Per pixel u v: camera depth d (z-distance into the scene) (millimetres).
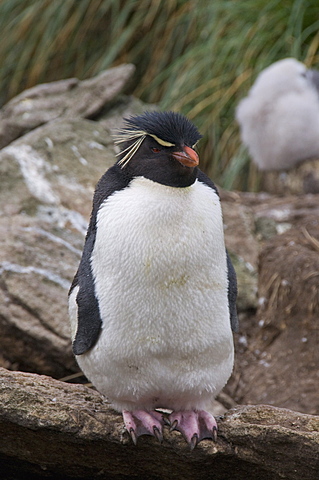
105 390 7070
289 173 18078
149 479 7656
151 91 20953
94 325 6730
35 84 22125
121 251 6547
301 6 20109
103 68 20828
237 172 19141
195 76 20391
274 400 11516
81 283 6871
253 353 12289
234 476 7449
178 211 6582
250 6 20484
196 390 6988
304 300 11922
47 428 6922
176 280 6566
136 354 6707
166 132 6621
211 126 20109
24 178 13359
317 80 17812
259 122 17828
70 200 13266
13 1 22203
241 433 7145
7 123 16609
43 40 21734
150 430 7020
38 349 10992
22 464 7574
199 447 7094
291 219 14641
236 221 14219
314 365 11641
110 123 16891
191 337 6707
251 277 13102
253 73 19906
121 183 6836
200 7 20875
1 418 6863
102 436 7070
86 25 21797
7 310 10867
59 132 14453
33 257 11625
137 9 21766
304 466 7117
